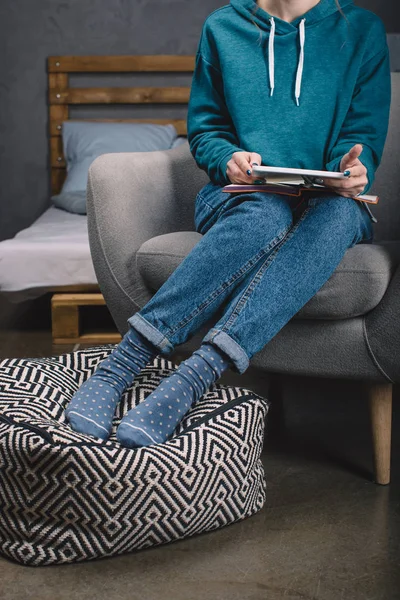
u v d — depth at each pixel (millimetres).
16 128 4070
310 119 1644
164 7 3977
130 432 1261
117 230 1663
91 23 3990
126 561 1218
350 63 1660
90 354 1615
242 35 1721
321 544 1266
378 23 1696
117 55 4008
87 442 1181
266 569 1190
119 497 1174
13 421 1257
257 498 1377
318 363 1508
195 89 1789
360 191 1444
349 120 1663
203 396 1422
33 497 1183
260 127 1657
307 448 1680
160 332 1410
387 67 1692
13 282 2637
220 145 1651
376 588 1134
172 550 1251
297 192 1446
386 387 1488
